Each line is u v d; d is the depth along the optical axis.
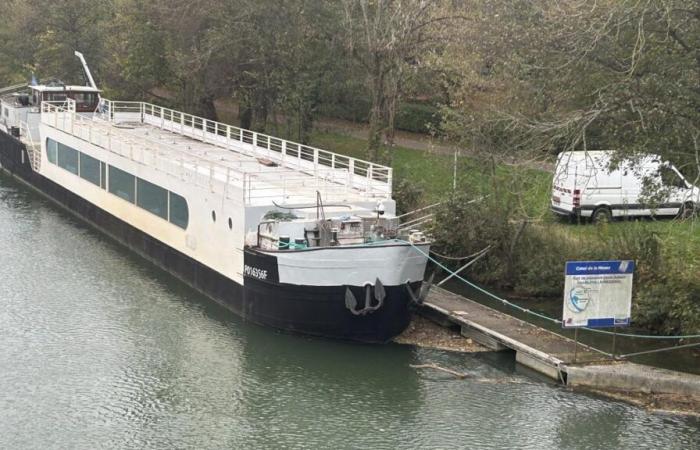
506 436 16.89
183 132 35.88
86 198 34.25
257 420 17.53
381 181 27.31
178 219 26.28
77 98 40.75
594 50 20.09
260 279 21.58
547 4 23.00
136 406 18.02
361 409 18.05
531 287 24.98
